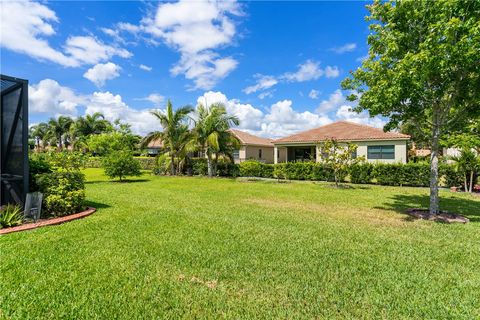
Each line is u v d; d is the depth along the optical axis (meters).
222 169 21.92
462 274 3.65
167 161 22.66
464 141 12.39
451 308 2.82
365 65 7.92
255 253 4.34
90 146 34.88
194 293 3.08
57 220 6.24
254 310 2.75
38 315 2.63
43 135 49.41
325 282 3.38
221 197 10.64
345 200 10.13
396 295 3.07
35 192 6.42
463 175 13.23
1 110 6.98
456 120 7.54
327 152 16.59
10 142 6.68
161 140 22.86
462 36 5.78
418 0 6.70
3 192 6.89
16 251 4.27
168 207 8.31
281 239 5.12
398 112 7.89
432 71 6.16
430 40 5.99
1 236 5.06
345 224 6.38
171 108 21.81
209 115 20.20
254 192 12.21
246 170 20.95
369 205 9.09
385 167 15.95
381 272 3.68
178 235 5.30
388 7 7.33
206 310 2.75
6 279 3.32
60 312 2.68
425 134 8.05
